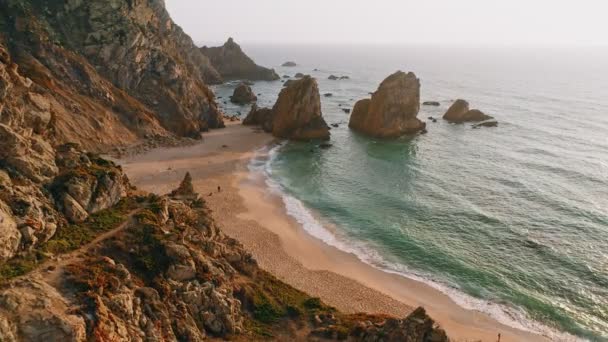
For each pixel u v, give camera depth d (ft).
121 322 88.89
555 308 151.23
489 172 290.15
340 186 261.85
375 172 288.71
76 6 322.34
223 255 139.95
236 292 125.18
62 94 271.69
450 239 198.49
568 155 326.85
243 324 117.08
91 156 154.10
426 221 216.13
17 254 97.19
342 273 169.78
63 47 303.48
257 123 401.70
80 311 84.23
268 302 128.57
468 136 386.73
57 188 120.98
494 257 183.42
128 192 147.54
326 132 363.56
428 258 182.39
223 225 202.28
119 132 293.84
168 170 265.34
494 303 154.20
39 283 88.38
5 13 286.05
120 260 110.32
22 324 76.59
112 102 305.32
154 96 345.31
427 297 156.97
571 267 175.63
